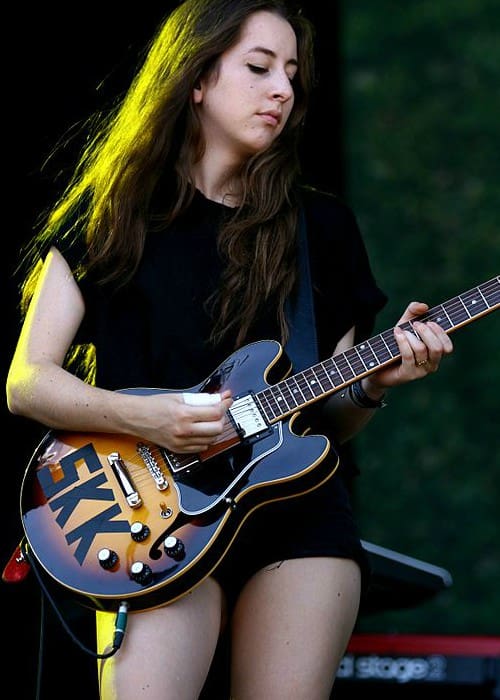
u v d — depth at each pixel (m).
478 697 9.95
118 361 7.72
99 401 7.29
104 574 7.09
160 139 7.84
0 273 9.97
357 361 7.56
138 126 7.93
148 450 7.38
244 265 7.73
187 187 7.91
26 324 7.72
